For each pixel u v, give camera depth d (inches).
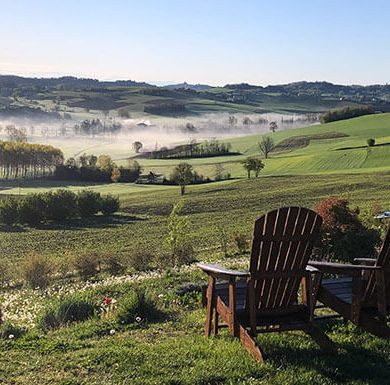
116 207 3157.0
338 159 4372.5
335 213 626.5
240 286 262.1
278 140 6343.5
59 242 2349.9
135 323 297.9
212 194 3412.9
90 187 4426.7
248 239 1323.8
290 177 3809.1
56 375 204.7
